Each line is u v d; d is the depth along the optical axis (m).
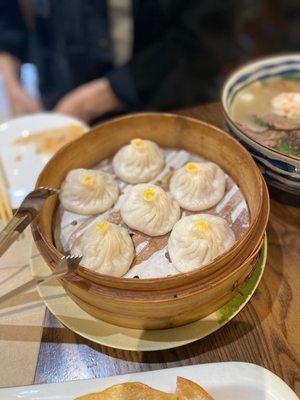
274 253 0.26
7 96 0.61
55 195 0.26
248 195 0.26
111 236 0.23
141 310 0.20
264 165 0.27
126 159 0.28
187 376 0.20
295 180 0.26
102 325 0.23
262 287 0.24
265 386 0.20
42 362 0.22
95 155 0.29
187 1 0.52
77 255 0.22
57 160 0.26
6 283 0.25
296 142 0.28
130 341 0.22
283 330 0.23
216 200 0.26
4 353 0.22
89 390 0.20
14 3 0.59
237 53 0.58
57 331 0.23
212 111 0.36
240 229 0.25
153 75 0.52
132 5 0.51
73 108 0.56
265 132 0.29
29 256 0.26
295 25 0.71
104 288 0.20
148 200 0.25
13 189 0.34
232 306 0.23
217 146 0.27
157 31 0.54
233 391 0.20
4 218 0.29
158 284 0.20
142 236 0.25
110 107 0.56
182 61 0.53
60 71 0.60
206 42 0.53
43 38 0.60
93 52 0.56
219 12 0.52
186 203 0.26
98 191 0.26
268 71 0.33
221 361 0.22
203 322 0.23
